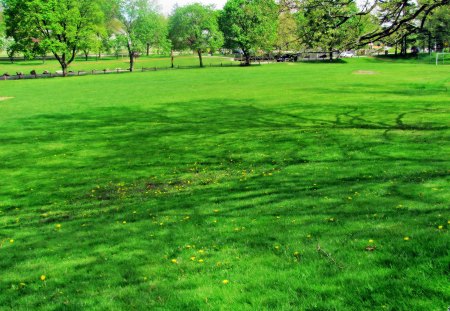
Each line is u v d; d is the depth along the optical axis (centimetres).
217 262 748
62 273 791
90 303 632
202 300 588
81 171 1864
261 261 726
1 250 984
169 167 1850
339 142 2025
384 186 1202
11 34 7938
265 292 591
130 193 1502
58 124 3006
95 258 860
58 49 7862
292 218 988
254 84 5266
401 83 4762
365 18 1231
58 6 7888
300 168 1619
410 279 564
